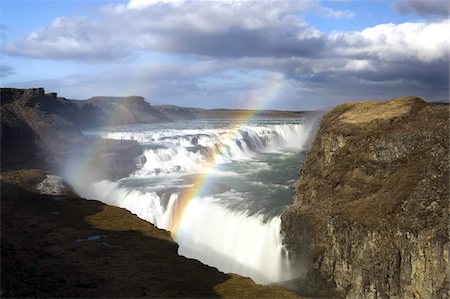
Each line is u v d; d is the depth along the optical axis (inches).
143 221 1856.5
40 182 2603.3
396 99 2439.7
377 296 1540.4
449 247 1354.6
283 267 1930.4
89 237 1612.9
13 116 3708.2
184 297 1119.0
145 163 3427.7
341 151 2127.2
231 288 1193.4
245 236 2068.2
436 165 1686.8
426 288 1411.2
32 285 1058.1
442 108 2097.7
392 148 1925.4
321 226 1843.0
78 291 1106.1
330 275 1707.7
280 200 2333.9
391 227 1563.7
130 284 1186.6
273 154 4062.5
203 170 3321.9
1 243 1366.9
